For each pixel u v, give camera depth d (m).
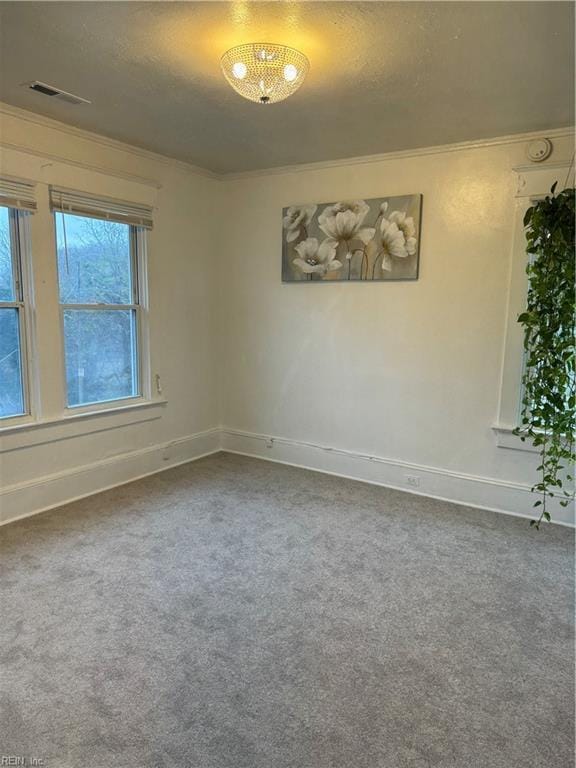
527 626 2.18
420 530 3.09
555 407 2.96
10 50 2.17
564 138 2.98
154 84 2.50
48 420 3.24
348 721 1.67
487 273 3.29
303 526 3.11
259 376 4.39
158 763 1.51
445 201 3.38
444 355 3.51
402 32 1.97
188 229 4.11
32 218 3.02
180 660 1.94
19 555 2.70
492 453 3.41
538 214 2.88
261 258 4.23
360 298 3.80
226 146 3.48
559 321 2.89
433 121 2.92
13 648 1.99
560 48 2.08
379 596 2.38
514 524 3.20
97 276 3.51
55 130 3.07
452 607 2.31
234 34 2.02
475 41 2.04
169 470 4.10
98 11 1.86
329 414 4.06
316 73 2.33
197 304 4.29
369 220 3.65
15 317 3.09
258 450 4.48
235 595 2.37
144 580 2.48
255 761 1.52
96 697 1.75
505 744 1.60
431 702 1.76
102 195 3.37
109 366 3.68
